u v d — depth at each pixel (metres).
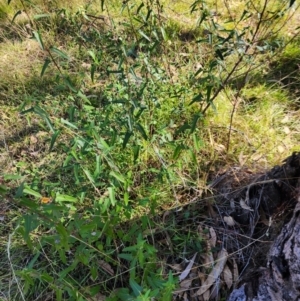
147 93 2.14
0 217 2.19
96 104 2.54
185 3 3.40
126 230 1.98
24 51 3.24
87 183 2.07
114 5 3.22
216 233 1.95
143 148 2.09
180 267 1.87
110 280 1.85
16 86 2.94
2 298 1.87
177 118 2.38
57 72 2.87
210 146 2.31
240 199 1.98
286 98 2.64
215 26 1.91
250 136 2.41
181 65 2.73
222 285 1.81
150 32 2.18
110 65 2.41
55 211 1.33
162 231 1.97
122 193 2.00
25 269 1.44
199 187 2.12
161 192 2.10
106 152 1.62
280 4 2.85
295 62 2.86
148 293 1.33
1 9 3.56
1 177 2.25
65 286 1.55
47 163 2.41
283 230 1.52
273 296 1.54
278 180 1.81
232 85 2.68
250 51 2.71
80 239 1.57
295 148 2.31
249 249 1.85
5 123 2.74
